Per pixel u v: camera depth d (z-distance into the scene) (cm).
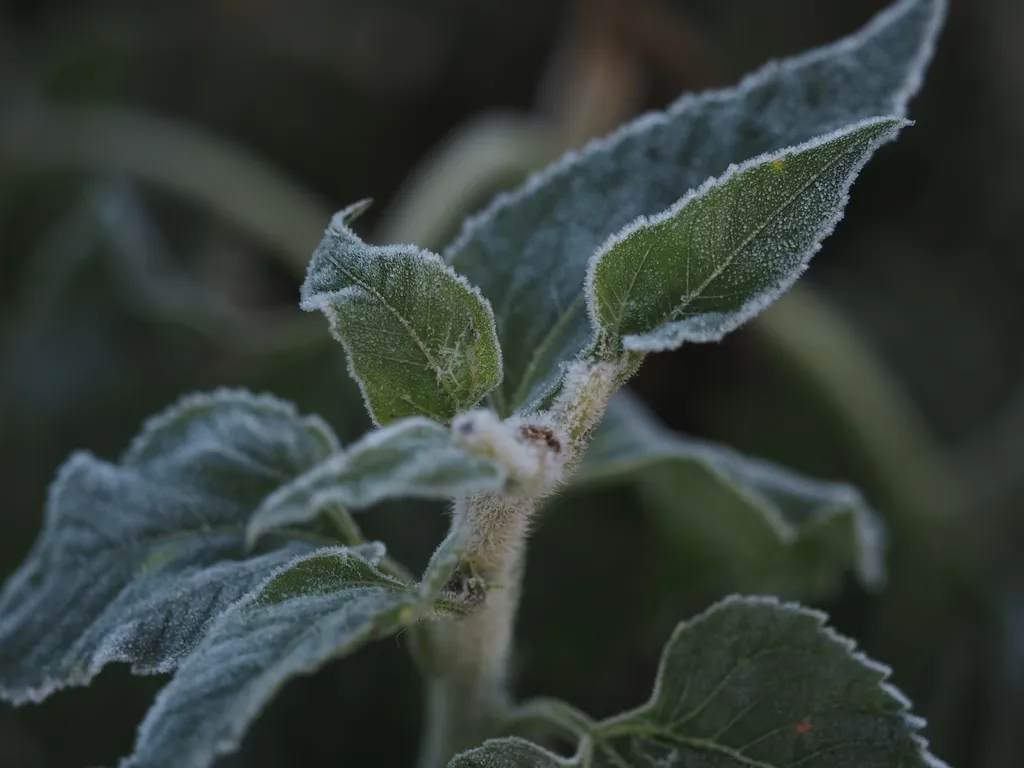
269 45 99
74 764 58
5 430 65
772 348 73
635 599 65
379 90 99
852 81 43
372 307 38
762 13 95
